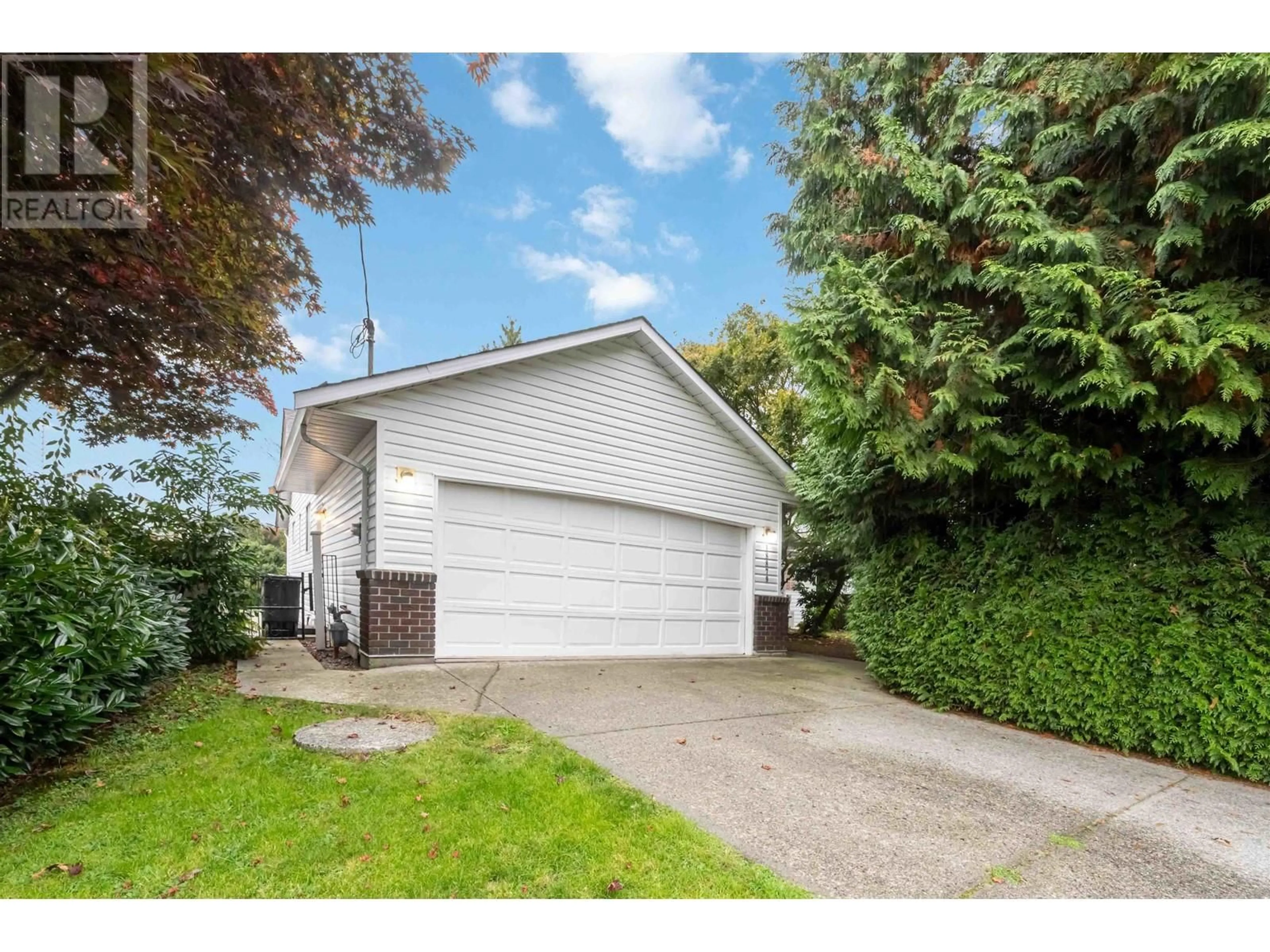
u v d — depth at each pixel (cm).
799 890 226
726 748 385
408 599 620
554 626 734
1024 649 478
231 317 532
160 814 260
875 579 621
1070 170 460
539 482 722
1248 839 288
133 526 559
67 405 593
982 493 521
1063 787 347
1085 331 392
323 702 443
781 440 1300
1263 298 365
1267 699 362
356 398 602
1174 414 376
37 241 401
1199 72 350
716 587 904
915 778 351
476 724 390
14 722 278
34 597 307
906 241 494
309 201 531
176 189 360
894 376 448
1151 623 416
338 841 241
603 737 391
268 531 923
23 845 236
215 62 388
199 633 580
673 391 858
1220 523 397
